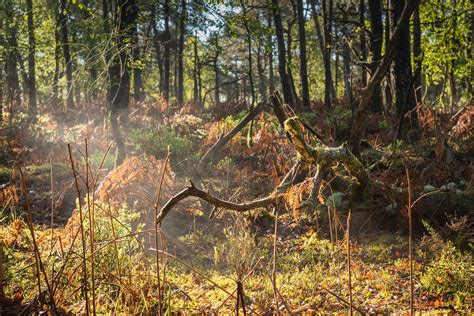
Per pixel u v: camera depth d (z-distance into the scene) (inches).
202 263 221.9
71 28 629.3
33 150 413.4
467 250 220.4
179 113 575.8
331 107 654.5
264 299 175.2
